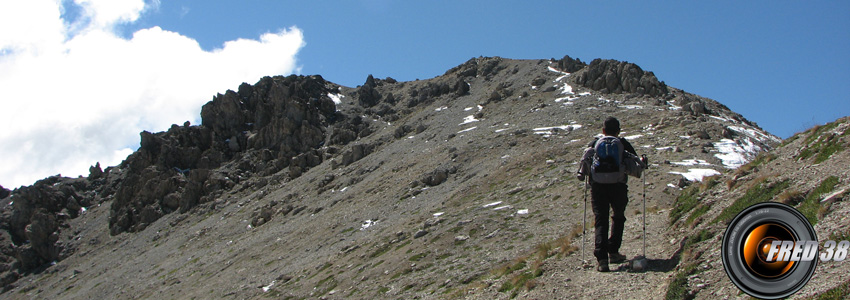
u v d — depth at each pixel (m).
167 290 56.56
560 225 26.09
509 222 30.08
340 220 55.66
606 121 13.34
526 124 68.44
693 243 12.61
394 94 131.00
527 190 37.28
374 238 40.53
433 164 62.34
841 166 12.48
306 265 42.34
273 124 115.94
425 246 31.08
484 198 39.84
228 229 78.88
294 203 76.75
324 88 136.00
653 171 32.88
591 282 12.75
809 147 14.95
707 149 38.06
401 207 51.22
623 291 11.73
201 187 104.00
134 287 65.06
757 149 40.34
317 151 106.31
